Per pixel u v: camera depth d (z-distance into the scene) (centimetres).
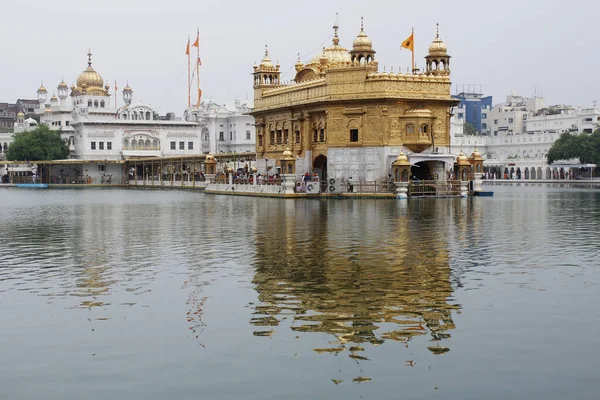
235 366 944
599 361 954
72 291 1422
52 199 5556
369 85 5281
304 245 2077
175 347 1027
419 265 1692
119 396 847
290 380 891
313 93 5669
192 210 3825
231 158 8019
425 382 881
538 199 4856
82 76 12400
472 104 15350
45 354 1003
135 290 1424
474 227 2622
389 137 5303
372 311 1224
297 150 5981
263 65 6631
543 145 11262
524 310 1227
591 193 6022
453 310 1229
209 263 1753
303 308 1250
